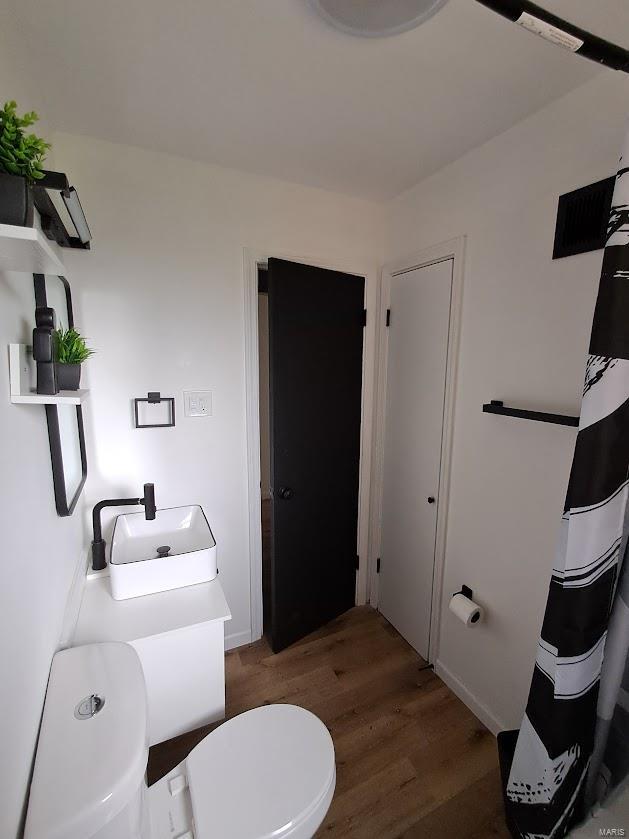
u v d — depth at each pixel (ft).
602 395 2.58
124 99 3.82
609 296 2.52
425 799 4.16
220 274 5.38
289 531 5.99
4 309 2.42
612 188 3.33
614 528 2.69
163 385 5.29
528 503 4.28
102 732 2.54
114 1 2.73
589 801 3.12
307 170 5.25
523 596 4.41
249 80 3.54
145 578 4.30
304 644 6.43
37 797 2.15
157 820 2.97
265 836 2.79
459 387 5.12
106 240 4.75
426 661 6.08
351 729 4.94
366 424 6.93
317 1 2.61
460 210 4.92
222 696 4.27
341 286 6.15
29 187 1.92
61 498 3.35
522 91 3.64
